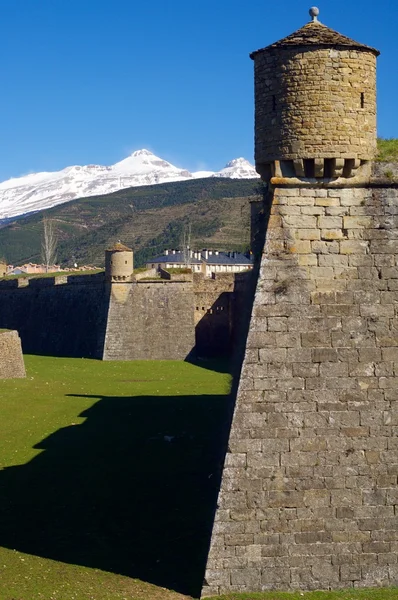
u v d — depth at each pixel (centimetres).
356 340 2334
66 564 2567
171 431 4659
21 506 3259
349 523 2288
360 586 2275
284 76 2378
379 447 2311
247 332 2339
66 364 9006
